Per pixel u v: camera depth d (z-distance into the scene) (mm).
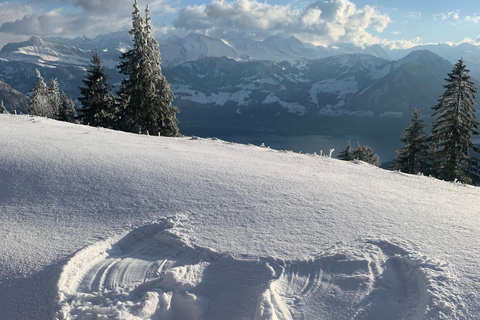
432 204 5902
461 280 3283
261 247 4148
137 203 5520
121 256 4285
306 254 3973
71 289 3533
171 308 3410
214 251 4098
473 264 3553
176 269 3729
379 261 3754
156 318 3244
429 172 31766
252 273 3697
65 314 3141
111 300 3357
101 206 5445
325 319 3029
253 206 5383
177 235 4508
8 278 3686
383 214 5164
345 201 5730
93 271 3869
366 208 5418
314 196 5922
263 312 2996
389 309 3158
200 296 3463
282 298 3299
